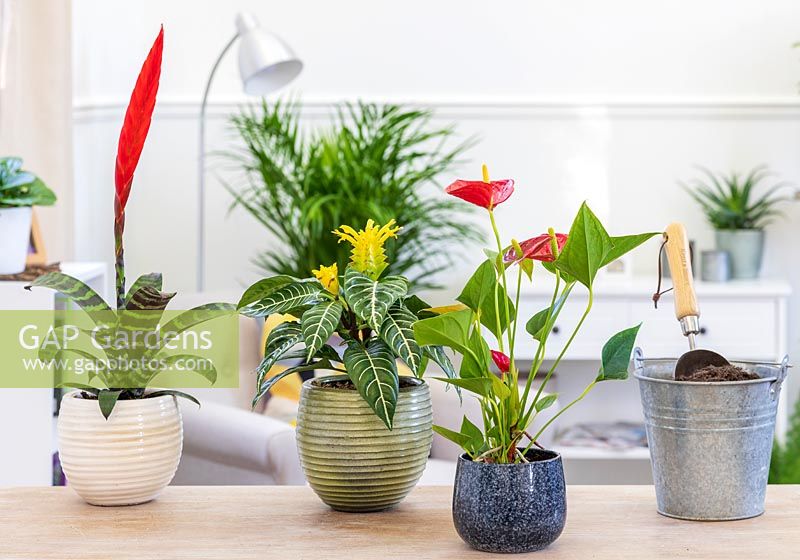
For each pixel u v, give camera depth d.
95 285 2.76
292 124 3.50
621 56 3.45
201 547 0.99
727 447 1.04
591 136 3.47
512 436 1.00
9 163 2.28
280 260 3.31
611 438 3.14
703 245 3.46
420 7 3.48
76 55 3.54
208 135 3.53
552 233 0.98
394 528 1.05
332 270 1.12
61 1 3.30
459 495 0.98
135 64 3.55
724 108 3.42
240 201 3.30
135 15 3.53
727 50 3.43
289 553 0.97
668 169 3.46
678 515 1.07
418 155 3.10
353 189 3.02
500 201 0.97
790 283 3.43
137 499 1.14
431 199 3.28
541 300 3.07
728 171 3.44
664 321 3.05
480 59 3.48
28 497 1.19
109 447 1.12
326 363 1.13
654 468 1.09
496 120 3.48
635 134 3.46
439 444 2.43
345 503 1.11
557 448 3.09
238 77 3.52
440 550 0.98
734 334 3.05
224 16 3.51
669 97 3.44
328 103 3.49
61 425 1.14
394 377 1.05
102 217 3.58
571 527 1.04
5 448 2.30
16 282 2.26
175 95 3.52
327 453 1.09
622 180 3.47
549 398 1.01
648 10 3.44
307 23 3.49
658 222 3.47
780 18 3.40
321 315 1.05
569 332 3.07
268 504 1.15
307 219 2.86
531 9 3.46
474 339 1.00
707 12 3.42
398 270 3.24
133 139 1.09
